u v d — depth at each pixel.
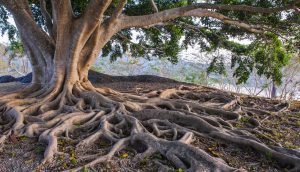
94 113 6.31
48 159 4.23
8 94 7.54
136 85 11.67
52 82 7.59
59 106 7.02
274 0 10.05
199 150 4.23
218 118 6.27
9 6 7.45
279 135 5.95
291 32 11.04
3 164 4.25
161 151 4.50
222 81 23.61
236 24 10.39
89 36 7.68
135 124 5.48
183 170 4.02
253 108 8.17
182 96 9.84
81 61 8.12
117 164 4.23
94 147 4.87
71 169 3.91
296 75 21.91
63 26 7.28
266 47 12.98
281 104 9.41
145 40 14.54
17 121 5.70
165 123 5.77
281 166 4.35
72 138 5.26
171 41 14.07
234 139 5.03
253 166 4.35
